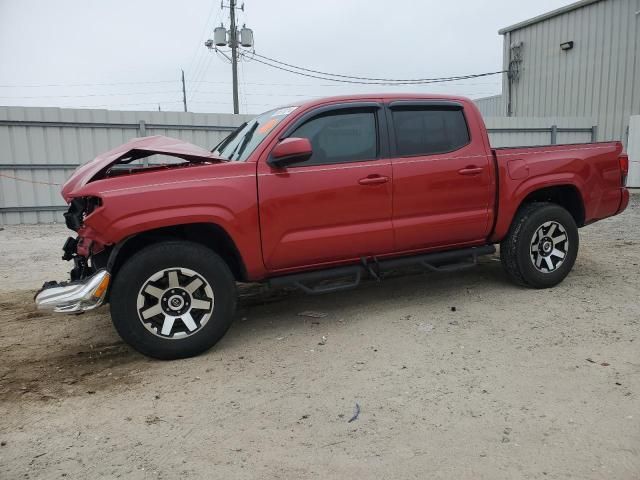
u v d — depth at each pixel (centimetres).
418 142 477
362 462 269
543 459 266
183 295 401
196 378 372
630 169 1742
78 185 412
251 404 332
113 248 392
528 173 516
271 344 430
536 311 480
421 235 477
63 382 372
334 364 387
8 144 1197
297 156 403
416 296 541
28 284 662
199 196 395
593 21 1934
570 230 541
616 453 269
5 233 1083
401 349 408
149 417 321
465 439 286
